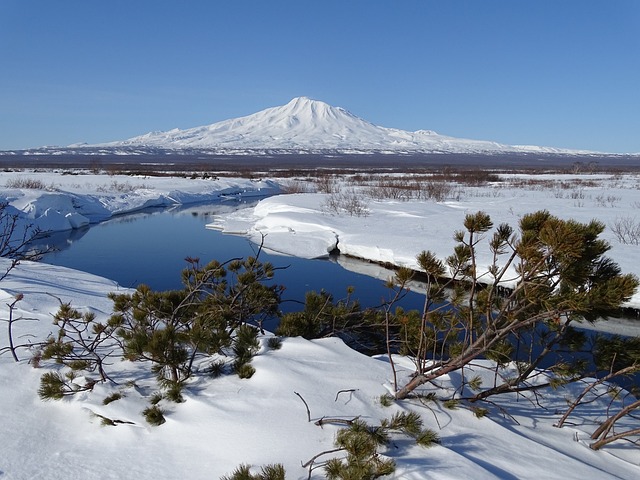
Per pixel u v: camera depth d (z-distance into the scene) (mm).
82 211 21453
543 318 2750
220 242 15453
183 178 38938
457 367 2816
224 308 4473
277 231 16734
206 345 3293
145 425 2760
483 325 3943
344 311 5121
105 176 38281
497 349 3555
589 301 2301
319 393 2953
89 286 6809
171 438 2629
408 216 17594
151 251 13984
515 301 2986
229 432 2590
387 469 2168
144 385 3260
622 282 2299
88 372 3459
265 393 2959
